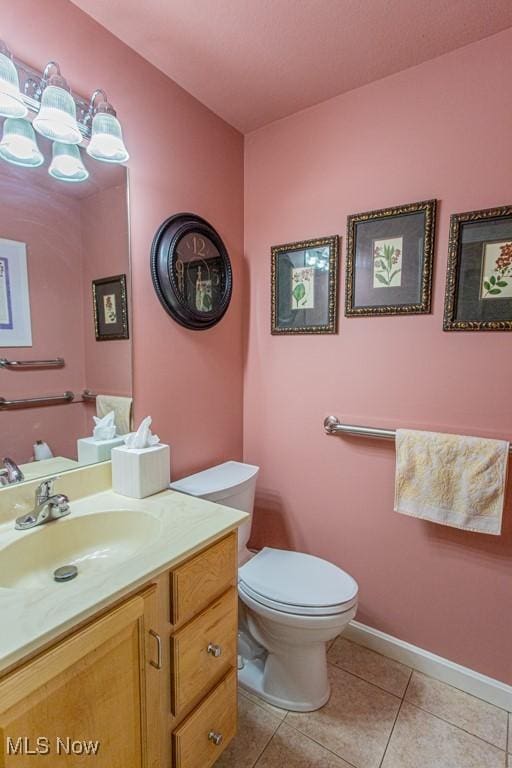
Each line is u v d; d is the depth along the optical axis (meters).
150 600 0.89
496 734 1.33
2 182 1.09
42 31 1.11
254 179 1.90
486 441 1.35
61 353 1.24
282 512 1.95
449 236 1.42
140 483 1.27
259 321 1.95
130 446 1.33
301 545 1.90
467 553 1.48
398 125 1.50
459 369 1.44
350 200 1.63
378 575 1.68
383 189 1.55
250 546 2.06
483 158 1.34
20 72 1.07
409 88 1.46
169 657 0.97
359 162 1.59
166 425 1.60
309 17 1.22
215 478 1.66
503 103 1.30
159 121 1.48
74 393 1.28
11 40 1.05
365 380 1.65
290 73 1.49
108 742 0.82
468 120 1.36
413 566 1.60
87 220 1.28
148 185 1.46
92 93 1.25
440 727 1.35
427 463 1.44
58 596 0.78
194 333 1.70
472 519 1.37
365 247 1.60
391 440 1.59
